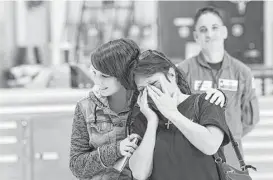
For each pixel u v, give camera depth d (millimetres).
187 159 2904
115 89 3211
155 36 16594
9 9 18469
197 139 2826
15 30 18875
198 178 2895
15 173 5926
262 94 10945
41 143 5926
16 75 15758
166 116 2893
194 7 14750
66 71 10523
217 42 4922
